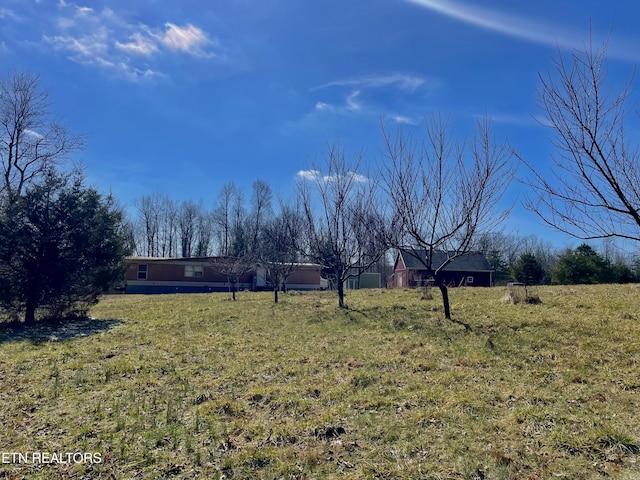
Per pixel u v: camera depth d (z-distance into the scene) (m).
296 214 17.59
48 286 11.51
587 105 4.30
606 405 4.29
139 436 4.06
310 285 33.28
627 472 3.11
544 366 5.75
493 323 8.77
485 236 13.05
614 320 8.23
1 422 4.47
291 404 4.77
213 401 4.92
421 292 16.12
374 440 3.84
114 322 11.65
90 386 5.61
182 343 8.28
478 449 3.54
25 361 7.00
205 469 3.47
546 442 3.58
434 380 5.40
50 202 11.54
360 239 13.26
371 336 8.42
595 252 22.94
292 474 3.35
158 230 48.22
